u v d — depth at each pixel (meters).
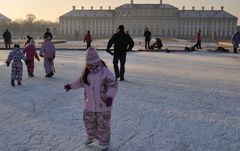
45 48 18.89
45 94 14.16
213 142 8.46
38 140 8.48
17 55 16.17
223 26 179.88
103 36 175.25
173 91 15.07
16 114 10.89
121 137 8.79
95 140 8.52
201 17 178.50
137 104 12.37
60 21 184.62
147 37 45.09
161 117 10.66
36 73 20.81
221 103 12.74
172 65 26.42
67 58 32.22
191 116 10.82
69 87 8.05
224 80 18.59
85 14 182.88
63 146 8.10
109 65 25.28
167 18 175.12
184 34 178.75
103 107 7.77
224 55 37.78
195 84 17.11
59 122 10.03
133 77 19.28
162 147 8.12
